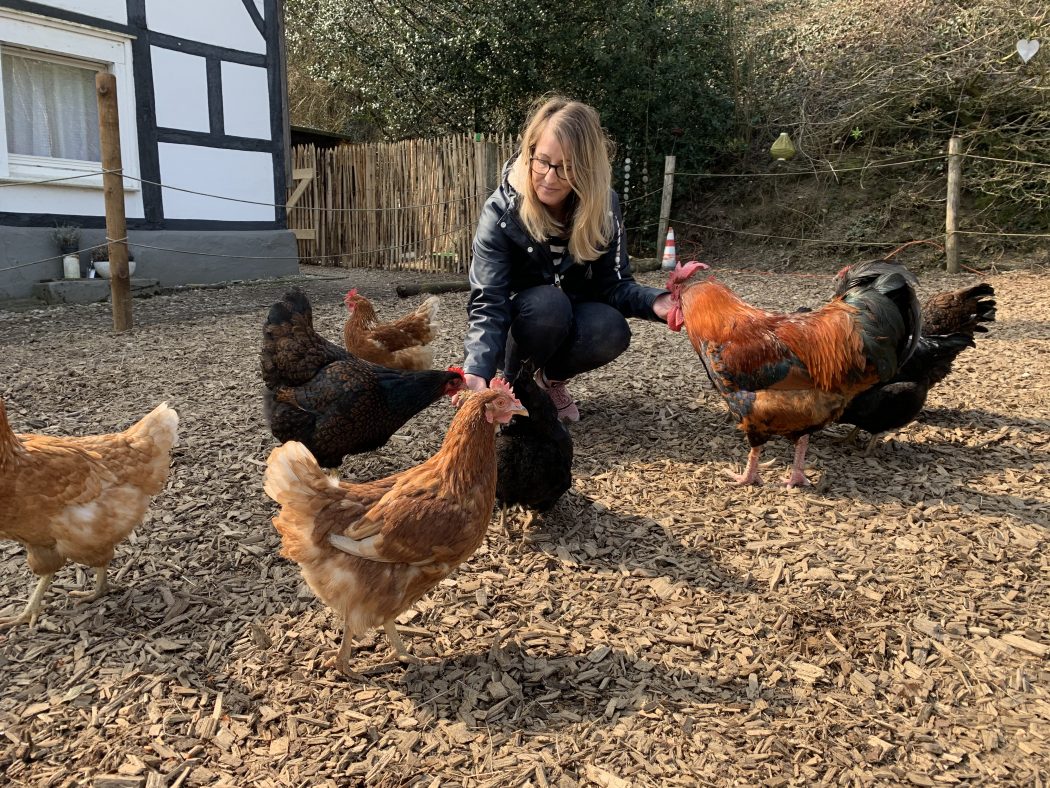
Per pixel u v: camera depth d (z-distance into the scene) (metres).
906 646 3.07
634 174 17.14
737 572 3.64
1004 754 2.52
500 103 17.72
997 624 3.21
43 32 10.47
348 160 15.92
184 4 12.12
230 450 5.05
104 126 8.15
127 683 2.87
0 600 3.43
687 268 4.62
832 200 15.16
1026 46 12.45
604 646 3.10
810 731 2.63
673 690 2.85
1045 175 12.92
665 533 4.00
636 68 16.09
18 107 10.70
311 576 2.75
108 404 5.96
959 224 13.54
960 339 4.86
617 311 5.14
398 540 2.71
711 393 6.38
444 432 5.43
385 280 13.73
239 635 3.18
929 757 2.51
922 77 14.64
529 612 3.34
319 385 4.09
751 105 16.89
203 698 2.79
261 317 9.88
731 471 4.75
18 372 6.84
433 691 2.86
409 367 6.01
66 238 10.91
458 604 3.41
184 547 3.85
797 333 4.16
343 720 2.71
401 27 17.84
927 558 3.73
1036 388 6.29
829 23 17.33
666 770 2.46
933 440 5.26
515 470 3.73
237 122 13.22
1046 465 4.77
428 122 18.95
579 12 16.33
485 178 13.86
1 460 2.90
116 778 2.42
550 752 2.55
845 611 3.32
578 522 4.14
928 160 13.23
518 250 4.71
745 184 16.64
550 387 5.45
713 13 16.66
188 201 12.66
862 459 4.97
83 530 3.14
